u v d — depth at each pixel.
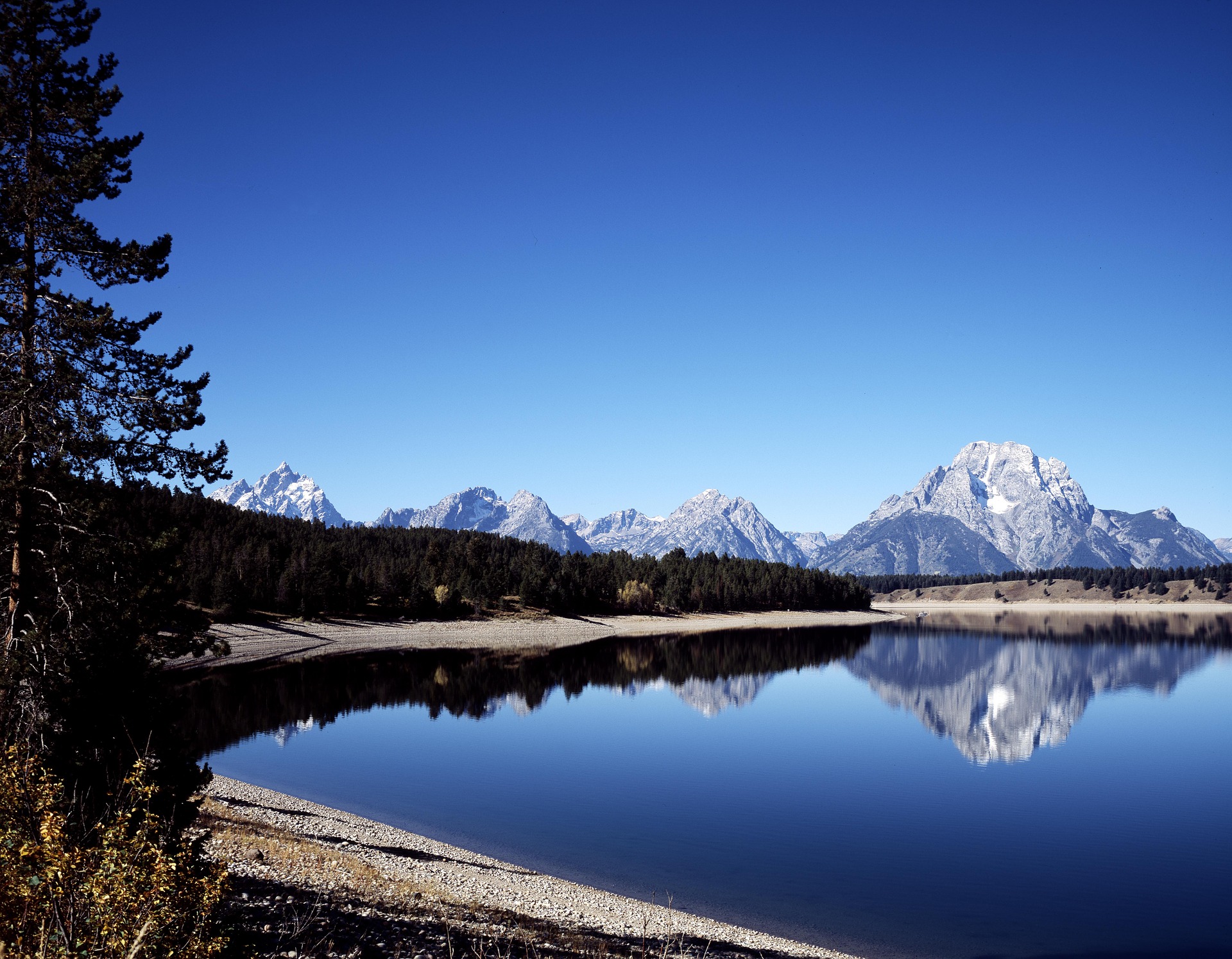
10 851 6.91
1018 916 25.61
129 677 14.08
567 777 43.44
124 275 21.14
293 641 107.94
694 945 20.64
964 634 181.25
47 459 19.38
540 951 16.97
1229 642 157.50
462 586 162.88
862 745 55.31
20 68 19.61
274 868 19.61
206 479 21.83
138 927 6.90
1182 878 29.38
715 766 47.31
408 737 53.75
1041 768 49.28
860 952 22.56
